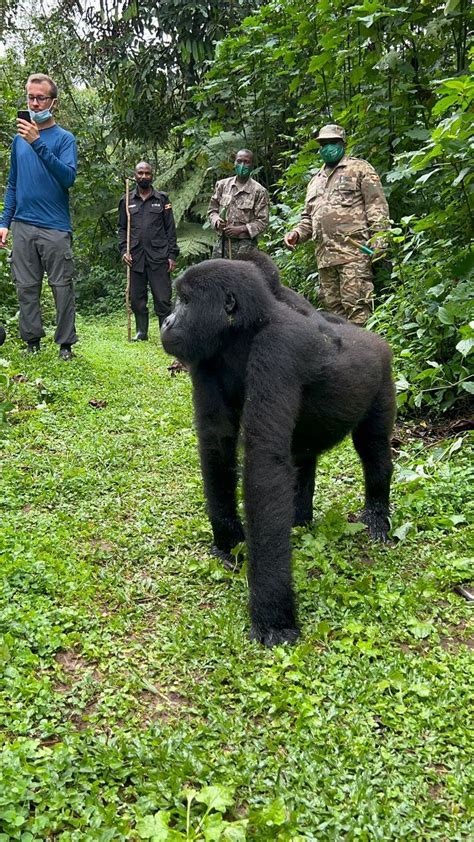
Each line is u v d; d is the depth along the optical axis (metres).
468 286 3.15
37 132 4.28
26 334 4.67
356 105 4.53
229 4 8.84
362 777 1.32
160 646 1.76
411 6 4.38
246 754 1.38
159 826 1.18
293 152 5.93
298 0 5.14
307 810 1.24
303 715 1.49
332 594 2.02
